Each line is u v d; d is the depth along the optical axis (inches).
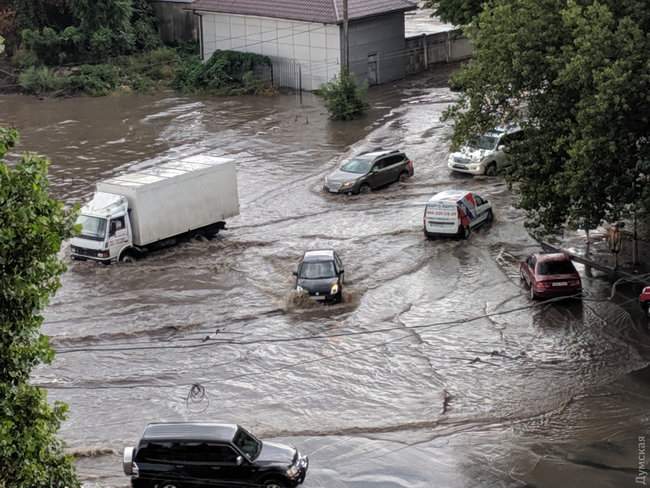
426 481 1138.7
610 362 1438.2
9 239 708.0
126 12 3663.9
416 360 1454.2
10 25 3710.6
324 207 2164.1
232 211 1994.3
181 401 1344.7
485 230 1996.8
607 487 1114.7
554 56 1541.6
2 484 722.2
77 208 775.7
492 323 1574.8
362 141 2696.9
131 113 3132.4
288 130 2856.8
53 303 1658.5
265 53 3393.2
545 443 1225.4
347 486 1125.7
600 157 1457.9
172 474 1066.7
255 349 1497.3
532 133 1576.0
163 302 1664.6
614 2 1528.1
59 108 3230.8
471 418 1290.6
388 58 3405.5
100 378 1408.7
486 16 1633.9
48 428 765.9
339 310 1631.4
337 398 1348.4
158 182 1860.2
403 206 2156.7
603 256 1843.0
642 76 1408.7
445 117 1696.6
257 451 1088.8
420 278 1766.7
